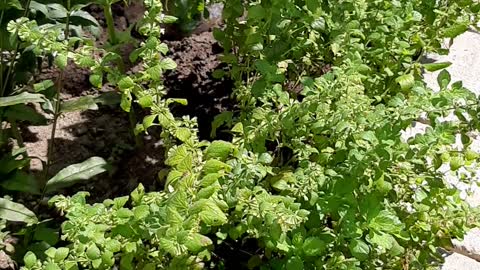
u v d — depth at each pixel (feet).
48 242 4.45
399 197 3.86
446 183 3.81
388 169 3.67
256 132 3.81
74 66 5.68
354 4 4.32
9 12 4.79
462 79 5.39
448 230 3.79
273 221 3.24
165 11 5.70
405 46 4.29
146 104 3.66
